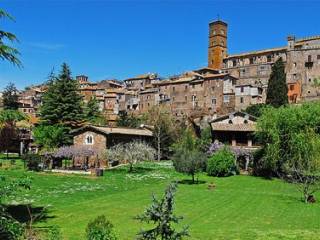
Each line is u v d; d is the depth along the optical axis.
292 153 52.47
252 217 30.66
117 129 75.06
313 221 29.36
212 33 174.12
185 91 144.75
